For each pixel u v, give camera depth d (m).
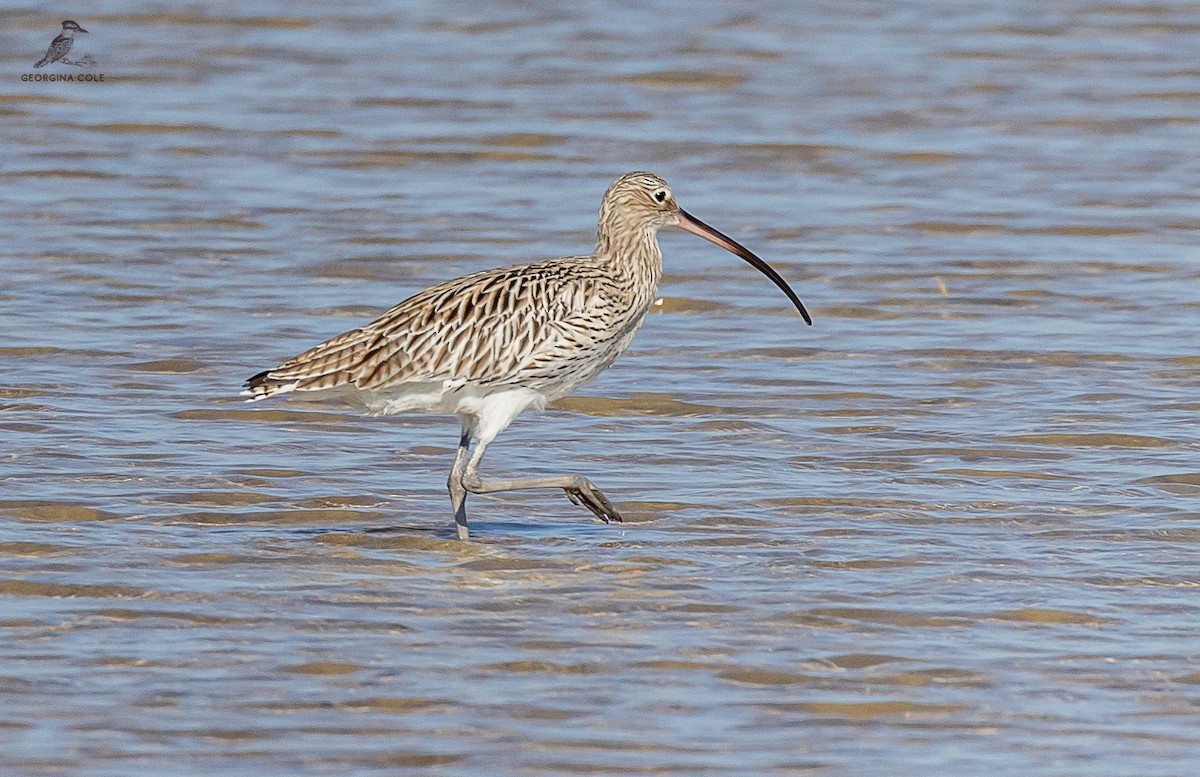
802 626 12.02
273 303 20.44
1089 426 16.70
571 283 14.14
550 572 13.08
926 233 23.80
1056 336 19.62
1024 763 10.10
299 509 14.44
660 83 31.81
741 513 14.44
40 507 14.16
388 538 13.80
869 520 14.27
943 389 17.91
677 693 10.93
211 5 36.91
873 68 33.00
